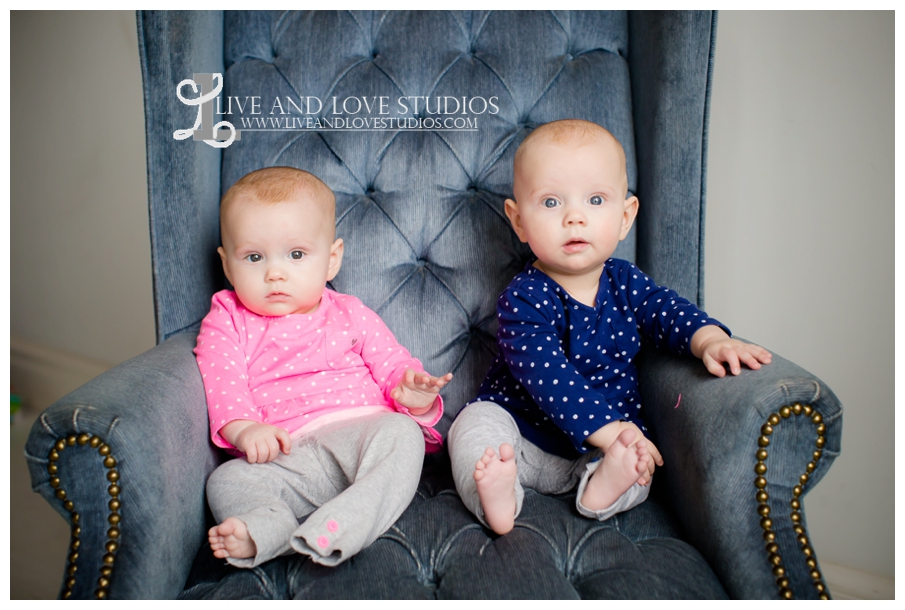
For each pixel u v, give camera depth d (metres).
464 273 1.45
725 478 0.95
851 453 1.54
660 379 1.20
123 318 2.27
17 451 2.14
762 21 1.57
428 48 1.52
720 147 1.67
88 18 2.13
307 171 1.41
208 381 1.18
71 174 2.25
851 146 1.47
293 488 1.12
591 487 1.05
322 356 1.32
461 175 1.48
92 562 0.89
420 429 1.20
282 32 1.55
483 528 1.05
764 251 1.62
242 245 1.25
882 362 1.47
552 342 1.21
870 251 1.46
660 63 1.39
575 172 1.19
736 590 0.93
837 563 1.60
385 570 0.93
